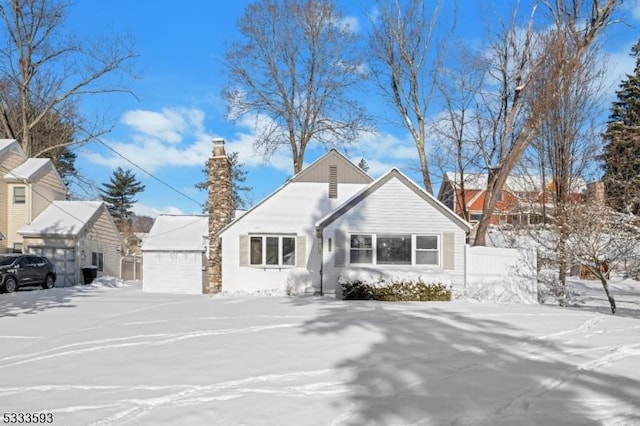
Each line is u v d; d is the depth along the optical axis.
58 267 27.14
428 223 18.80
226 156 22.14
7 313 13.65
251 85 33.66
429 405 4.95
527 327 9.59
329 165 21.97
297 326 9.91
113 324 11.06
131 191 61.06
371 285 16.39
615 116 31.64
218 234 21.02
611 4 17.66
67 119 34.91
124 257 34.75
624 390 5.35
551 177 18.75
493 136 22.64
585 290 22.59
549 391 5.34
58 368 6.79
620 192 16.84
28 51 31.88
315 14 33.16
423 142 25.11
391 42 24.78
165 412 4.84
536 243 18.20
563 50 18.12
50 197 30.33
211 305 15.07
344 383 5.73
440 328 9.41
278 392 5.43
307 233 21.08
